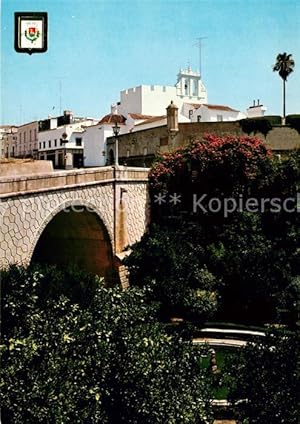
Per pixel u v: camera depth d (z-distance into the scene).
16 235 24.88
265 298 33.16
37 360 13.32
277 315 32.28
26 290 15.39
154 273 32.94
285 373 15.12
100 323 14.90
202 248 36.53
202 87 91.19
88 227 35.16
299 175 38.84
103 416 13.83
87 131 81.50
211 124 57.19
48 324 14.04
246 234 37.47
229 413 19.39
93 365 14.11
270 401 14.91
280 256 34.16
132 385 14.49
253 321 32.84
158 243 34.41
